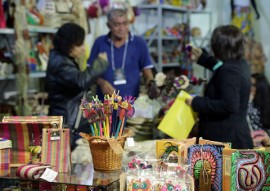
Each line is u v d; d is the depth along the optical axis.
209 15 6.98
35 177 1.78
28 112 3.89
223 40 2.73
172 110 2.80
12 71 3.89
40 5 4.27
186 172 1.80
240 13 6.59
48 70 3.01
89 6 4.82
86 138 1.94
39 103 4.26
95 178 1.83
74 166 2.06
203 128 2.83
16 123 1.95
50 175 1.80
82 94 3.07
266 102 4.53
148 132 3.01
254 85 4.65
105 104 1.92
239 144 2.74
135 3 5.60
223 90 2.67
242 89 2.70
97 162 1.93
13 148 1.97
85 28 4.43
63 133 1.94
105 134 1.93
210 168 1.89
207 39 6.52
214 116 2.77
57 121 1.97
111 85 3.58
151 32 5.52
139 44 3.74
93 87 3.70
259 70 6.62
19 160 1.97
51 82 3.00
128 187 1.76
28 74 3.91
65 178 1.83
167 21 6.26
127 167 1.94
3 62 3.84
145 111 3.11
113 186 1.80
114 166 1.94
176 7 5.68
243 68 2.72
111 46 3.71
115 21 3.56
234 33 2.73
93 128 1.94
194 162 1.92
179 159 1.87
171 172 1.80
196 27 6.71
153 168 1.84
